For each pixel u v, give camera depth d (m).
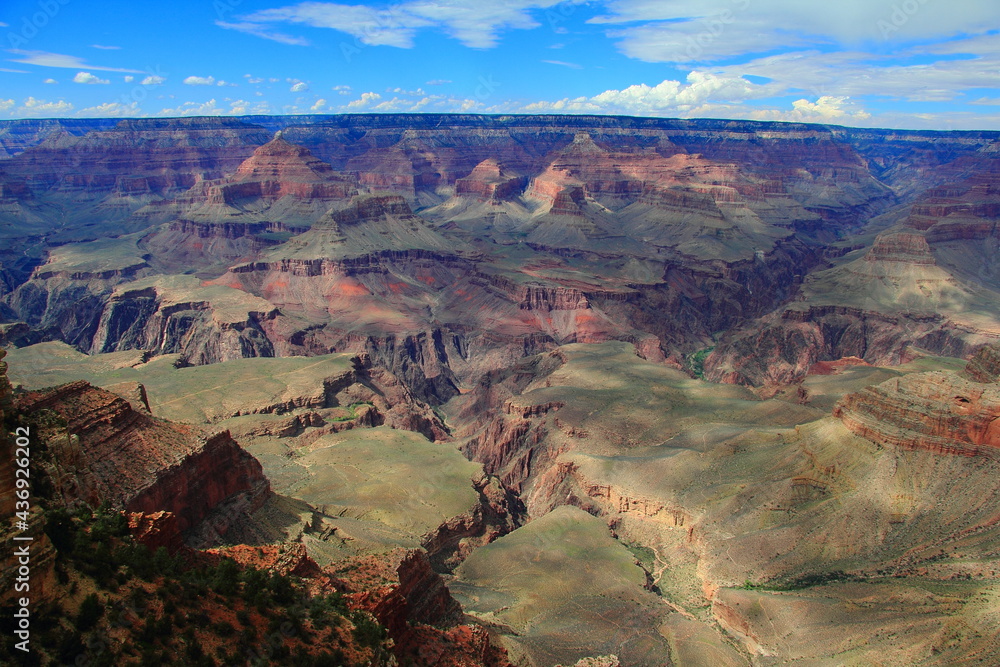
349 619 45.44
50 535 36.59
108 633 33.84
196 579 41.06
